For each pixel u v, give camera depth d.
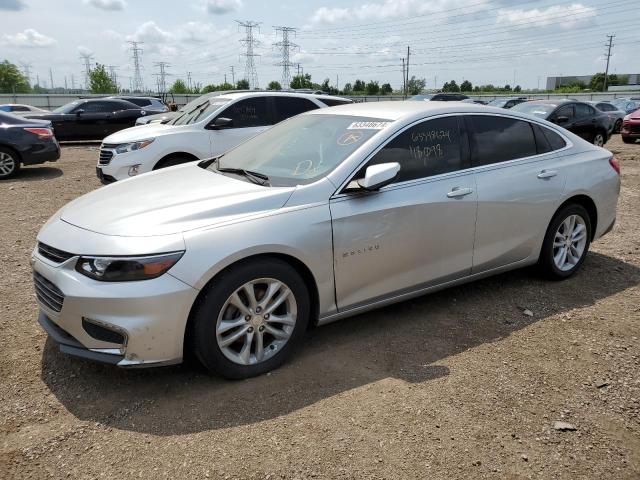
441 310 4.20
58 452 2.57
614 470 2.52
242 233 3.03
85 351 2.95
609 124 15.36
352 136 3.77
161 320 2.85
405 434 2.72
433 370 3.33
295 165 3.74
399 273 3.70
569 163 4.65
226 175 3.89
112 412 2.88
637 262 5.38
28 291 4.51
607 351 3.59
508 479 2.45
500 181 4.13
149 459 2.53
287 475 2.44
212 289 2.96
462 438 2.70
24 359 3.41
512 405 2.99
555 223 4.60
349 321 4.00
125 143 7.97
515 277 4.92
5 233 6.38
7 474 2.42
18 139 10.45
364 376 3.25
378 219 3.50
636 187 9.44
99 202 3.49
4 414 2.85
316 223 3.27
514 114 4.44
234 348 3.22
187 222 3.04
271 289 3.18
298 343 3.39
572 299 4.45
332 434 2.71
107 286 2.82
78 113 18.45
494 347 3.63
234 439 2.67
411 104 4.19
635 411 2.96
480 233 4.06
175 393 3.06
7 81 70.44
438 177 3.84
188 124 8.43
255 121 8.66
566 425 2.80
